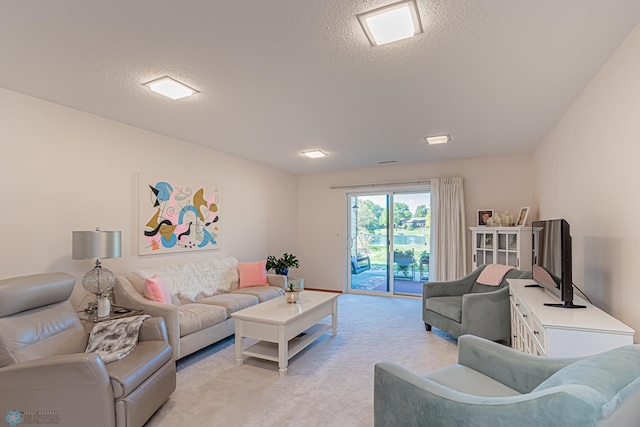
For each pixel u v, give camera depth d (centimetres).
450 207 523
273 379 265
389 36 183
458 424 121
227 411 218
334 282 629
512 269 363
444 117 323
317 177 648
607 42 192
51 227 283
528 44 193
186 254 414
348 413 215
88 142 311
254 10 160
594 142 239
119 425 180
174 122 338
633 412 110
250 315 291
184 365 294
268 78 236
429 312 384
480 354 178
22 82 243
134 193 352
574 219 289
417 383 138
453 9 160
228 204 486
